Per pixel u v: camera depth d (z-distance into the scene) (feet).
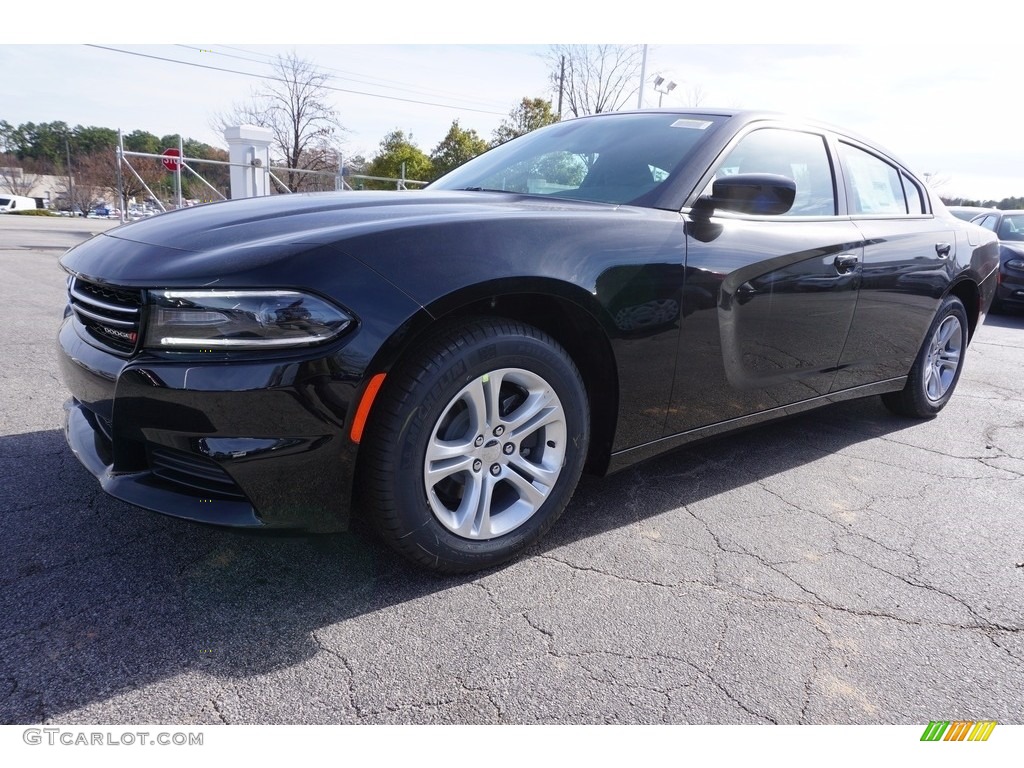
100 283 5.96
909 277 11.09
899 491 9.80
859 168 11.05
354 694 5.29
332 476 5.82
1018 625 6.70
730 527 8.39
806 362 9.62
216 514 5.73
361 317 5.61
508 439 6.80
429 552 6.47
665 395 7.86
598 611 6.52
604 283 6.91
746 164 9.00
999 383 16.88
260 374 5.42
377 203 7.45
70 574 6.52
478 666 5.67
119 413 5.77
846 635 6.40
